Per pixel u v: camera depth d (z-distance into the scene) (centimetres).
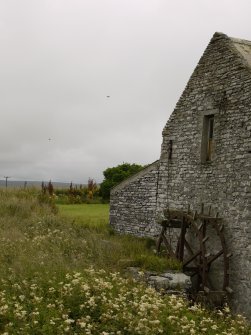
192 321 801
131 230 2033
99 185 3919
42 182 3462
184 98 1698
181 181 1688
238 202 1400
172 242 1728
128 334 735
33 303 802
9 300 823
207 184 1548
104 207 3105
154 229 1889
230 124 1457
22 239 1470
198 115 1614
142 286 1034
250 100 1373
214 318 998
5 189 2545
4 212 2017
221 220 1456
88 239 1644
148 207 1934
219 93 1515
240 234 1385
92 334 723
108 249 1530
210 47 1584
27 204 2181
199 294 1341
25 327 696
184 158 1678
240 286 1369
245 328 947
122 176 3641
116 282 1012
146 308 808
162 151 1803
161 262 1439
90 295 863
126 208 2078
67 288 865
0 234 1527
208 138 1593
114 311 809
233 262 1404
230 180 1441
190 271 1490
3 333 670
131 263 1409
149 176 1945
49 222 1892
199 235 1491
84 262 1302
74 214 2536
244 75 1405
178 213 1609
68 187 4000
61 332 691
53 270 1038
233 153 1435
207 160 1589
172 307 869
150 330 730
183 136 1691
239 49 1491
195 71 1650
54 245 1439
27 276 979
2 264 1105
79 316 785
